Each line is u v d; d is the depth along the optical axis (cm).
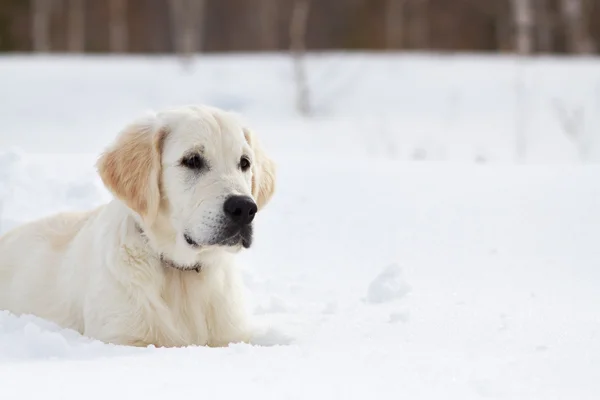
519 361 532
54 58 4125
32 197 1138
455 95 3225
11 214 1082
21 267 790
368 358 542
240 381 477
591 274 861
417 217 1113
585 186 1173
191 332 706
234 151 698
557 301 756
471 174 1325
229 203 659
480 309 730
